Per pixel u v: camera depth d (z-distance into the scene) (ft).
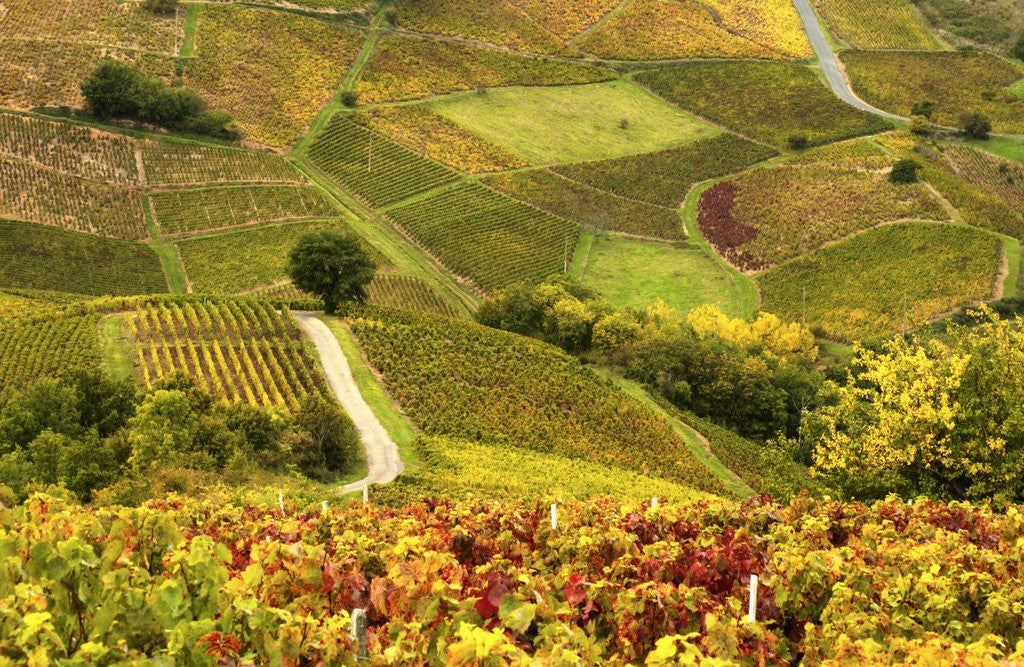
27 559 42.96
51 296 359.46
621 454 230.89
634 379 317.42
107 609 33.47
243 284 425.28
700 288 462.60
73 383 195.72
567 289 399.85
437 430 224.94
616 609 42.22
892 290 451.94
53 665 29.71
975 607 51.24
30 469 147.13
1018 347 109.19
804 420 123.54
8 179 455.22
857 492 112.78
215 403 200.13
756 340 384.88
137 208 468.75
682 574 51.29
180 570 38.29
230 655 32.68
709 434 269.23
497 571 43.37
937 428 106.93
